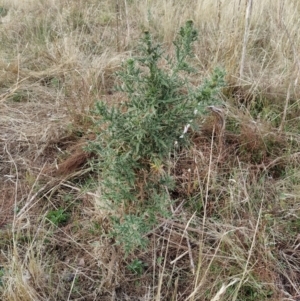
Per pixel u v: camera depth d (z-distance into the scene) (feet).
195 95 5.51
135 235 5.53
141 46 5.64
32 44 13.01
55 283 6.20
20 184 7.89
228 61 10.46
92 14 14.85
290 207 7.23
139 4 15.30
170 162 7.48
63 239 6.79
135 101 5.49
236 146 8.52
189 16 13.50
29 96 10.46
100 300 6.06
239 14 11.41
